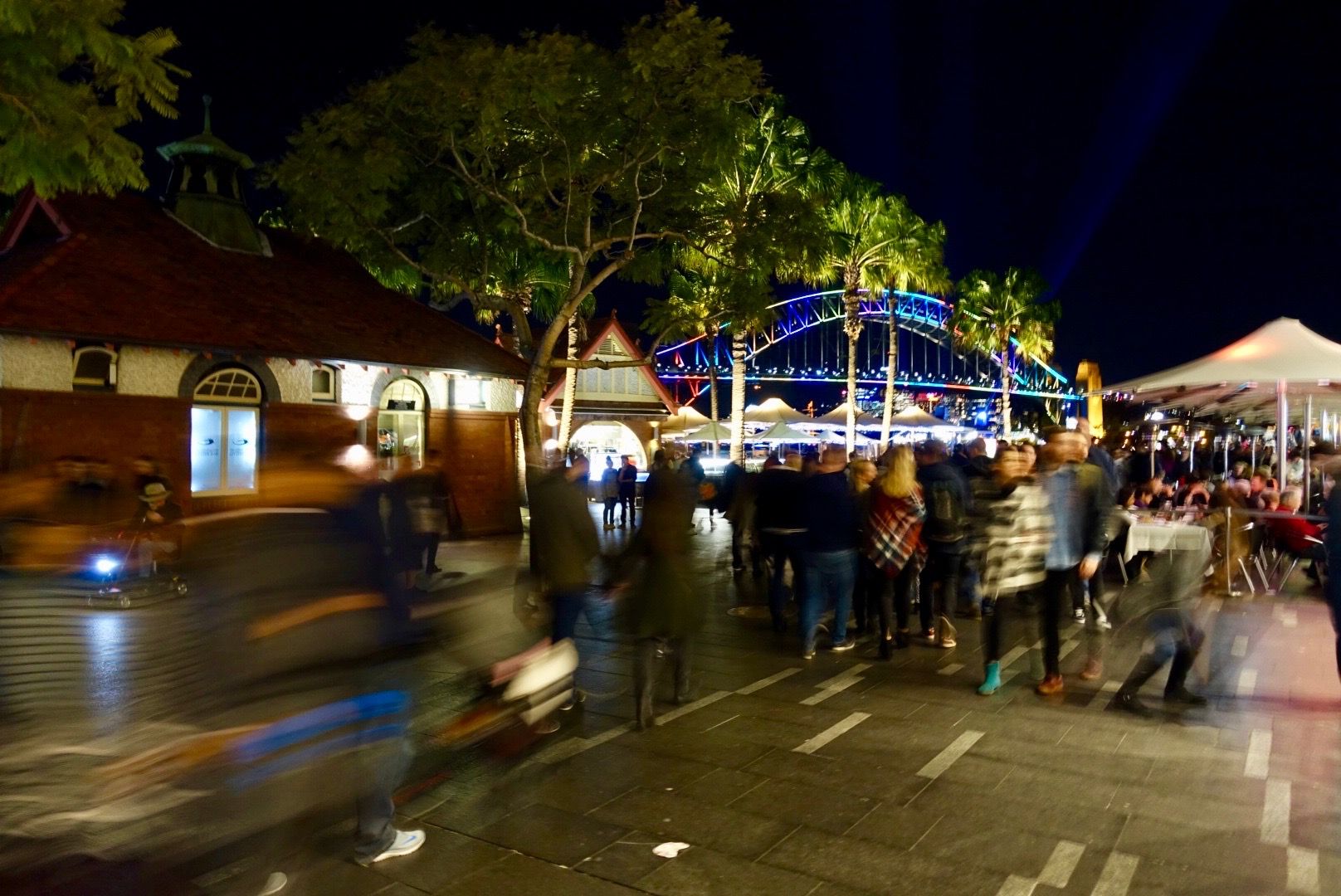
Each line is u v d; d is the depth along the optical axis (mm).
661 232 14789
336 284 19578
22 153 7414
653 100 13148
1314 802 5121
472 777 5465
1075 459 7250
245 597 3650
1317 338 12133
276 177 13438
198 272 17078
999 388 120812
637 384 39281
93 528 9625
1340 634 6266
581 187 14234
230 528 3775
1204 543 6840
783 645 9156
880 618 8539
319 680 3691
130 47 7633
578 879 4270
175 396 15531
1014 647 9031
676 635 6551
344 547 3816
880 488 8484
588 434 39562
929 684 7664
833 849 4574
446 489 11477
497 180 14891
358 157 13305
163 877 3605
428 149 14469
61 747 3705
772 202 14734
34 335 13750
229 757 3605
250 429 16656
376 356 17766
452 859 4453
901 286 34375
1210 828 4789
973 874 4297
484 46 12742
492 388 20312
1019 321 48031
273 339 16469
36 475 8211
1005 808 5062
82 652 3939
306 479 3832
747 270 14820
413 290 17469
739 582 13344
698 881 4246
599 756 5910
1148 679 7367
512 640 5523
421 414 19234
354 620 3799
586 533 6434
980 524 9086
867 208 32688
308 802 3699
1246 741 6176
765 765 5750
